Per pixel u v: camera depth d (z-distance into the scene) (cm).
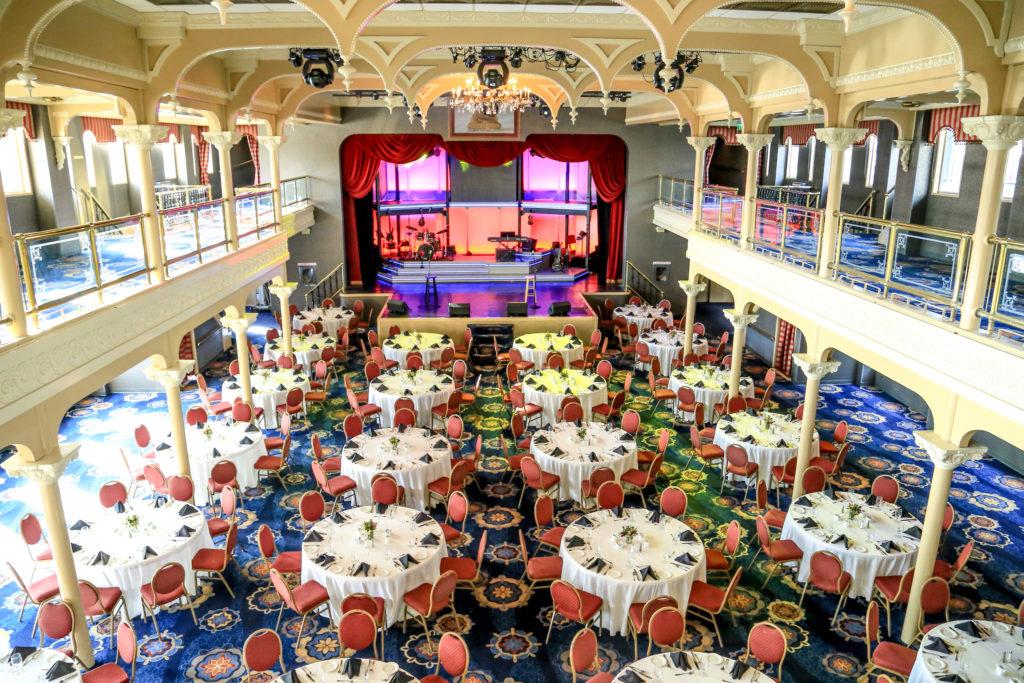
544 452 1188
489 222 2880
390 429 1273
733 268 1411
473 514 1181
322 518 1044
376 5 600
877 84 920
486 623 914
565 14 938
